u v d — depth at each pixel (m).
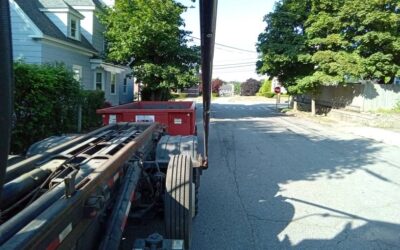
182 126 8.37
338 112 25.28
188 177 4.04
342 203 6.58
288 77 28.67
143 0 22.39
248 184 7.75
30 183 2.76
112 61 24.11
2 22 1.37
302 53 26.17
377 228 5.45
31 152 4.81
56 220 2.10
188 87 23.86
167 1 22.58
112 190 3.36
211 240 4.94
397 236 5.18
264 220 5.70
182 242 3.08
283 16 27.16
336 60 23.89
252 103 49.25
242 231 5.25
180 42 23.86
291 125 20.73
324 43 24.75
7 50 1.39
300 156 11.08
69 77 11.57
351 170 9.26
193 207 4.55
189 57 23.42
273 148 12.52
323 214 6.00
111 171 3.18
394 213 6.11
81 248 2.65
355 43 24.33
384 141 14.59
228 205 6.36
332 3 24.72
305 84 26.25
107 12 24.05
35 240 1.88
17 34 17.47
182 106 10.84
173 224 3.99
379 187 7.68
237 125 20.41
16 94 8.98
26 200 2.62
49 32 18.45
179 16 23.42
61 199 2.35
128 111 8.38
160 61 23.69
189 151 5.47
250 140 14.38
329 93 28.73
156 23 22.02
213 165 9.57
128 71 30.84
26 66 9.44
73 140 4.46
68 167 3.02
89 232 2.82
